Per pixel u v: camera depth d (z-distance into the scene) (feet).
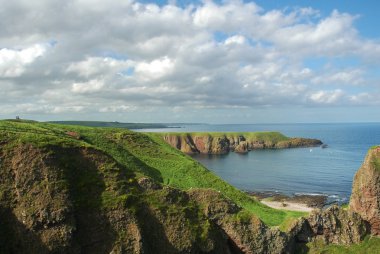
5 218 94.58
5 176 100.22
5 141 105.91
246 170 433.07
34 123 179.93
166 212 108.27
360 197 131.03
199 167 195.93
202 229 109.60
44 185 99.45
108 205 102.37
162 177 175.32
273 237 115.14
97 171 110.22
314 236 123.65
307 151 650.02
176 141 655.35
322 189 315.99
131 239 99.25
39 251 92.12
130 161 172.45
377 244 124.06
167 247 103.60
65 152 109.19
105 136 202.08
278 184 342.64
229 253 113.60
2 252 90.02
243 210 119.65
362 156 558.56
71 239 94.68
